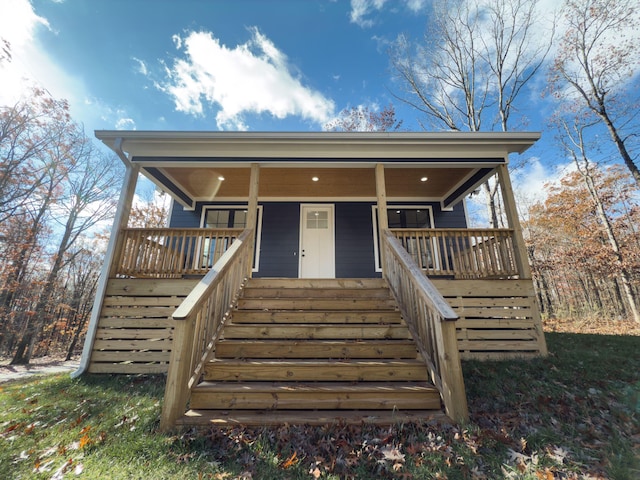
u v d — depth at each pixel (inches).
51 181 549.6
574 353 161.3
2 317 522.0
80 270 701.9
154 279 172.7
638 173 429.7
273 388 99.7
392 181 259.8
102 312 166.9
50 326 610.2
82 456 79.4
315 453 78.0
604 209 541.6
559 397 111.0
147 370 156.9
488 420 93.7
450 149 199.8
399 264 151.5
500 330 167.9
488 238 186.5
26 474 72.8
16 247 506.3
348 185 269.3
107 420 100.0
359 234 295.7
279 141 194.5
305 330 130.5
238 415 93.2
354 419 90.7
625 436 86.5
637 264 446.9
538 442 82.4
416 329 125.9
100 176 622.8
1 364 506.3
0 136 480.1
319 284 172.7
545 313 617.3
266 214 299.6
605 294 613.9
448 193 290.4
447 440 82.0
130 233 182.1
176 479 69.8
